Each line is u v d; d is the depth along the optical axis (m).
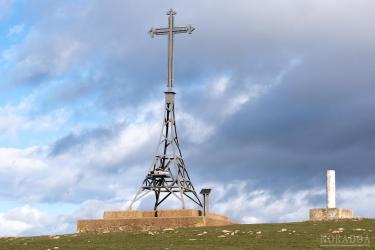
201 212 90.62
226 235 73.38
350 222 78.50
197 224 85.88
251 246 66.56
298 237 70.25
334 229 73.81
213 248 65.69
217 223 90.44
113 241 73.50
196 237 73.06
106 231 88.00
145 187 94.94
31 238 80.88
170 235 75.69
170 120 96.88
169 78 97.69
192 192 95.44
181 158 96.44
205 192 92.81
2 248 70.06
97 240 74.88
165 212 89.81
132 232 80.81
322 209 85.00
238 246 66.94
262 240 69.56
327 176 86.38
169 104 97.25
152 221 87.19
